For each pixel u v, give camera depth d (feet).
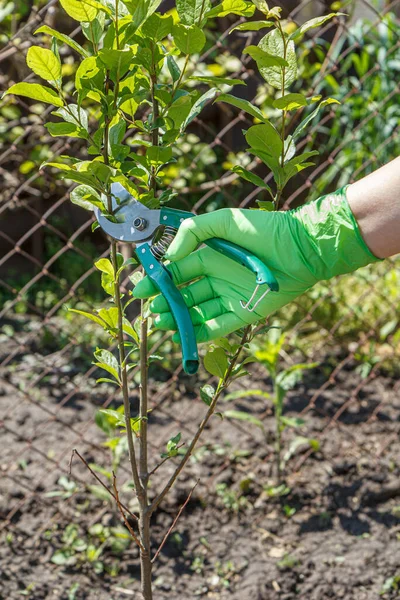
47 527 6.19
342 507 6.38
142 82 4.36
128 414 4.53
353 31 11.60
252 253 4.55
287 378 6.50
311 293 9.50
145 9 4.11
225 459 6.83
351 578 5.87
